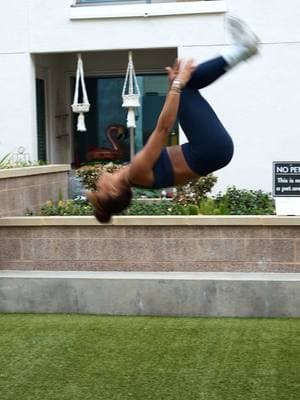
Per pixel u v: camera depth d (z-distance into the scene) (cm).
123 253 811
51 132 1396
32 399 573
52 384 603
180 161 415
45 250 826
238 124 1212
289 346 674
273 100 1205
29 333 728
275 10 1191
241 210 913
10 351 679
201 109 412
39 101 1366
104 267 816
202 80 412
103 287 785
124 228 807
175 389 585
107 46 1253
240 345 679
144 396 573
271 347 673
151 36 1238
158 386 592
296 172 804
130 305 782
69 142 1430
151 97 1375
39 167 989
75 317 781
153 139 405
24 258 830
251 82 1205
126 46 1248
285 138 1208
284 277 767
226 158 413
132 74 1279
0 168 952
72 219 814
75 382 605
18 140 1273
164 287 773
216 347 676
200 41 1223
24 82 1268
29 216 886
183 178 420
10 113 1273
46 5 1255
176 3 1225
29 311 800
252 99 1206
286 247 784
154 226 801
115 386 595
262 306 760
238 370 621
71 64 1410
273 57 1200
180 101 410
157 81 1371
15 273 815
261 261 788
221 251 794
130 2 1281
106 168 1068
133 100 1269
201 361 643
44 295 796
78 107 1278
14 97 1272
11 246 832
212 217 790
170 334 715
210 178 995
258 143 1212
